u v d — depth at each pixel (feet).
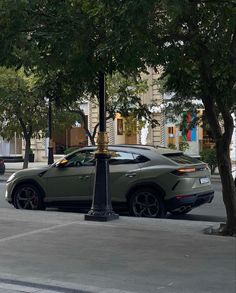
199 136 114.21
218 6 25.45
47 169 43.52
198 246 27.91
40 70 28.96
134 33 22.62
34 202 43.75
